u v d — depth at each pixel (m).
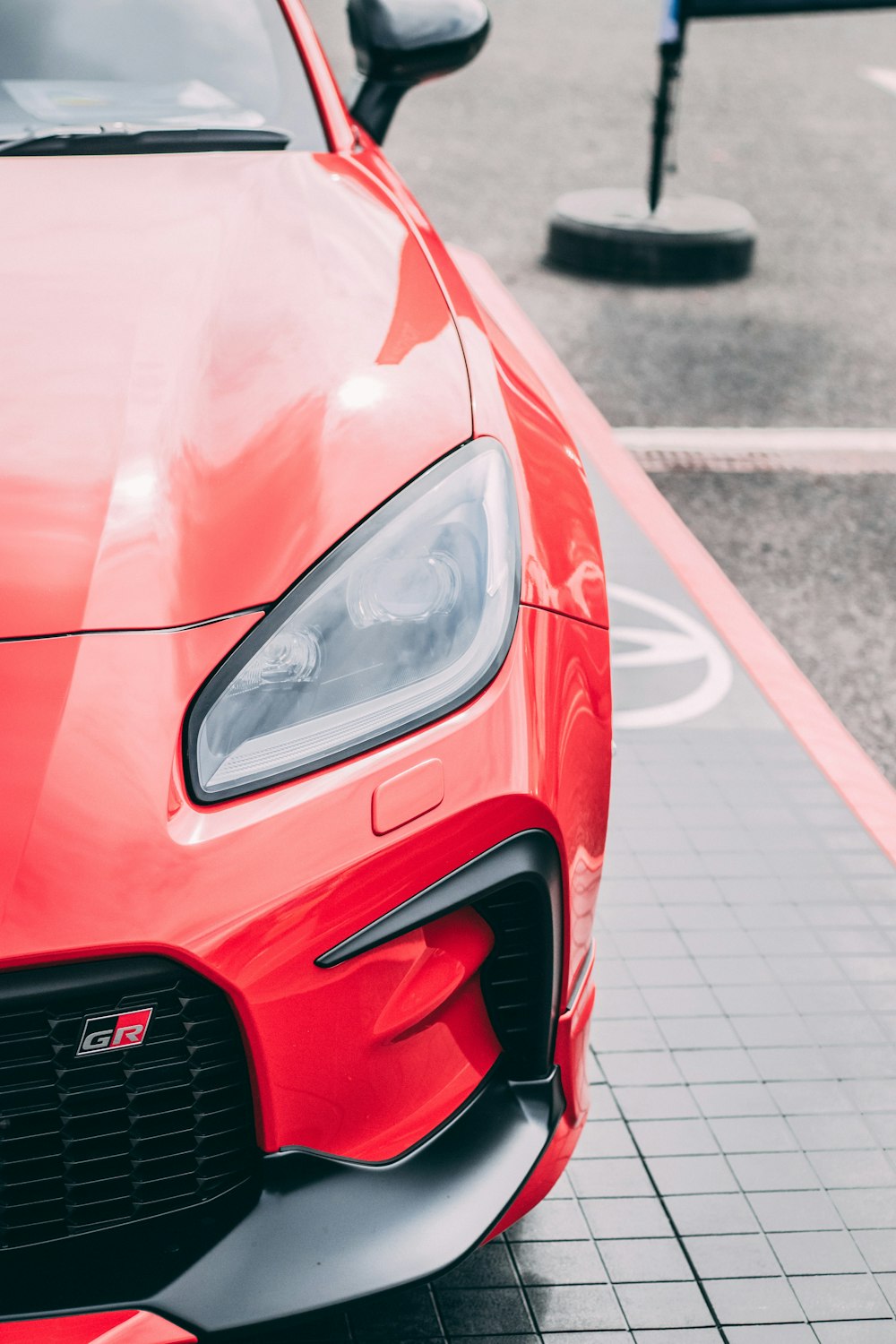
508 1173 1.38
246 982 1.16
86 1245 1.23
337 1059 1.24
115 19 2.29
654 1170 1.87
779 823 2.63
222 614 1.26
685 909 2.38
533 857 1.31
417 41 2.64
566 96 9.30
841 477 4.24
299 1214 1.26
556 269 6.12
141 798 1.15
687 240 5.97
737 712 2.98
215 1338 1.23
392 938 1.23
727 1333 1.65
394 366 1.52
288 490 1.35
